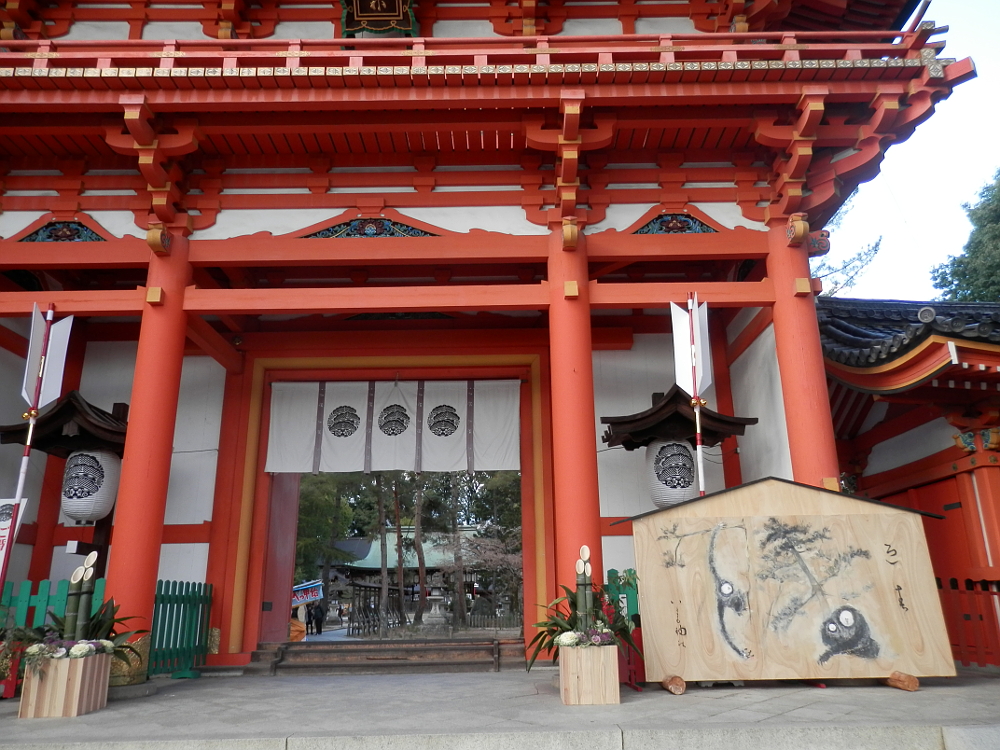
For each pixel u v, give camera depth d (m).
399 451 9.59
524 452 9.57
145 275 9.85
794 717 4.42
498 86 6.96
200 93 6.98
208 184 7.96
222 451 9.46
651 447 8.00
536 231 7.85
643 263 9.78
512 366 9.88
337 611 26.58
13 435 7.90
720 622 5.66
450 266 9.73
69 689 5.15
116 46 7.44
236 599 8.87
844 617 5.64
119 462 8.27
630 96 7.02
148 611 6.78
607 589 6.13
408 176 8.04
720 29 8.87
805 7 8.82
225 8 8.67
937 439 8.21
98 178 7.95
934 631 5.59
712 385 9.41
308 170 8.09
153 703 5.75
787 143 7.43
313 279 9.96
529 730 4.16
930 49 6.96
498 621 20.09
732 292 7.62
